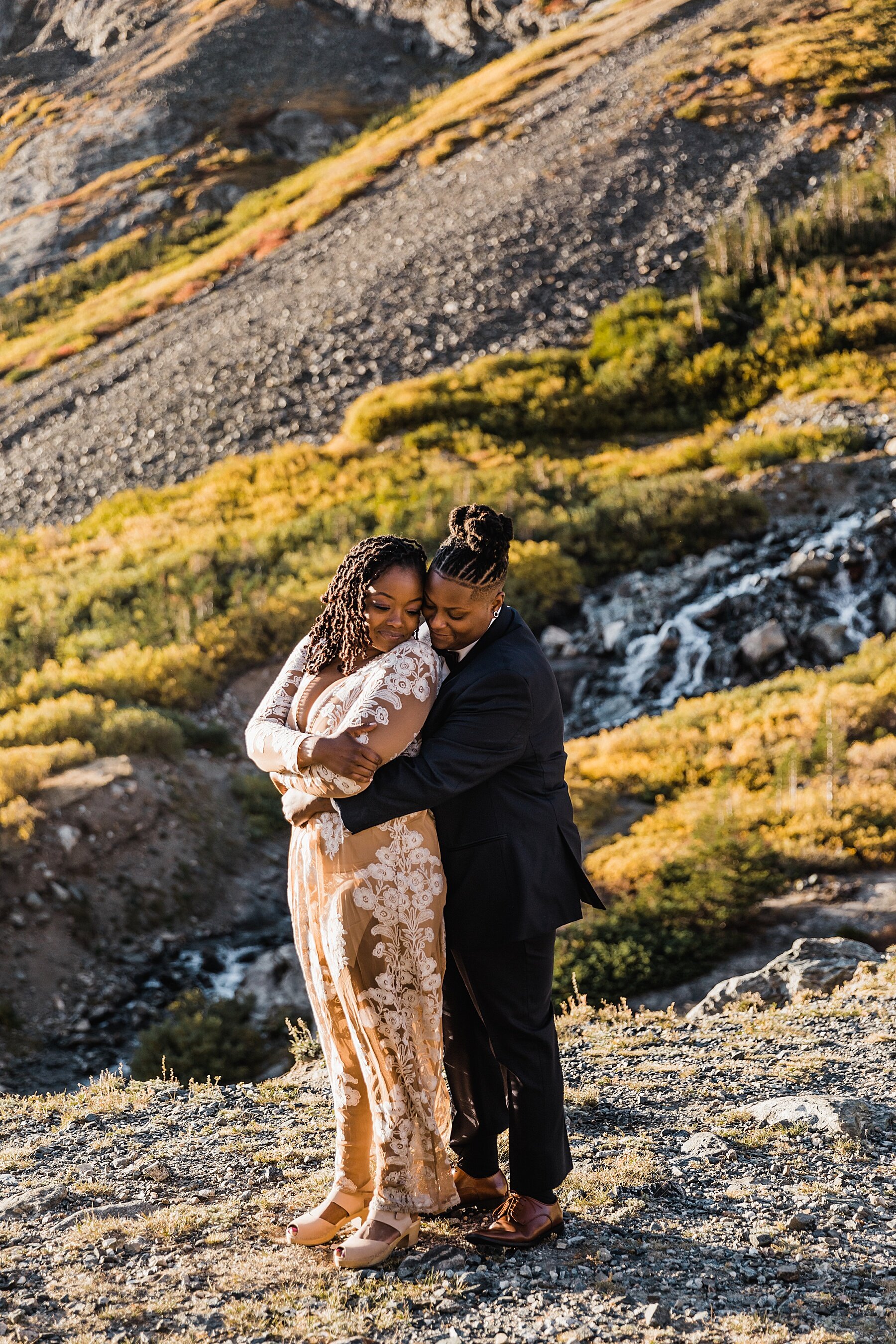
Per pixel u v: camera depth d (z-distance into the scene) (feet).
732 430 101.60
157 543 91.35
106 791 47.75
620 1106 14.78
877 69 155.12
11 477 126.82
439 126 191.31
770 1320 8.76
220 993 38.68
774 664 69.21
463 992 10.61
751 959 32.65
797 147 143.33
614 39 203.10
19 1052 34.37
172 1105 16.19
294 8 287.28
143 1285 9.81
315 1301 9.38
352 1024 9.96
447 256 142.00
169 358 143.95
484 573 9.30
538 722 9.59
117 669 65.16
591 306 126.62
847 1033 18.16
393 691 9.13
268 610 72.90
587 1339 8.53
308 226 173.99
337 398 120.88
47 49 319.88
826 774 47.19
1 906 40.01
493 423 107.65
